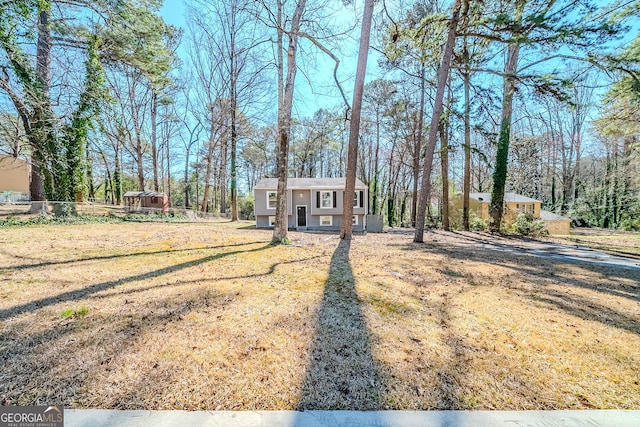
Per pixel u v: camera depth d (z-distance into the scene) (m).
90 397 1.72
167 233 9.08
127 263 5.02
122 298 3.34
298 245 7.41
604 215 21.48
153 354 2.20
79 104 11.14
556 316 3.12
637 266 5.97
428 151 8.52
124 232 8.91
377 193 26.81
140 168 19.75
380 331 2.68
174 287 3.76
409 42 8.68
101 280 4.00
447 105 12.32
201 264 5.04
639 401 1.80
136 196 19.33
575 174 22.84
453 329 2.76
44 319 2.76
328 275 4.51
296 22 6.88
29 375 1.91
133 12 10.82
